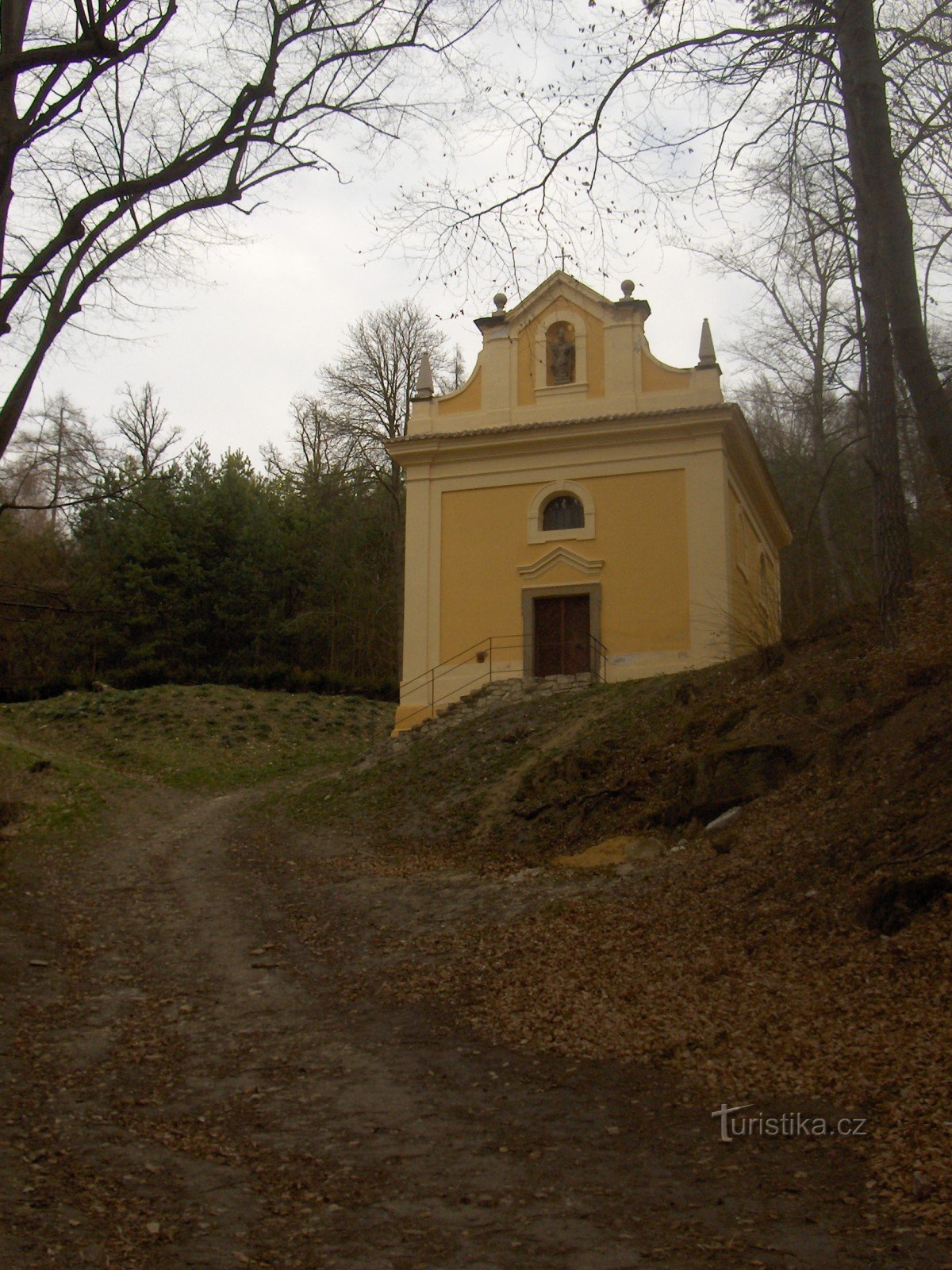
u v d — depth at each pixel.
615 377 25.67
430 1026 9.62
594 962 10.77
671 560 24.23
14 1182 6.14
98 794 22.44
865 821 11.80
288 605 46.06
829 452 31.44
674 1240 5.37
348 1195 6.08
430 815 18.86
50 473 16.75
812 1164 6.23
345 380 42.34
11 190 10.01
